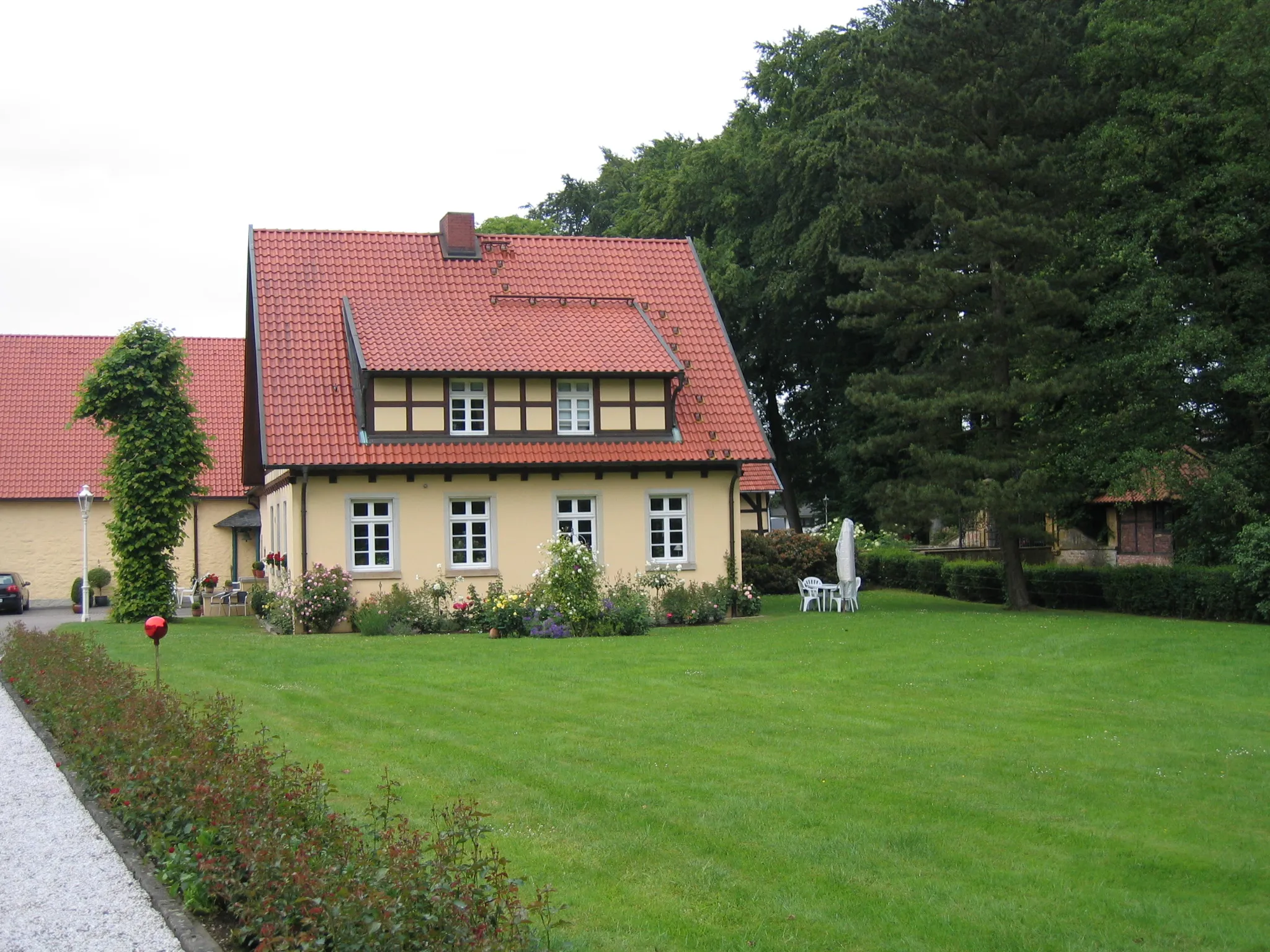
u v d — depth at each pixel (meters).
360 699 14.95
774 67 41.94
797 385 46.69
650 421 27.52
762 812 9.37
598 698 14.97
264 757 8.57
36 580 39.41
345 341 27.11
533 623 23.05
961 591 33.28
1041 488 26.78
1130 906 7.31
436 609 24.73
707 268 41.59
